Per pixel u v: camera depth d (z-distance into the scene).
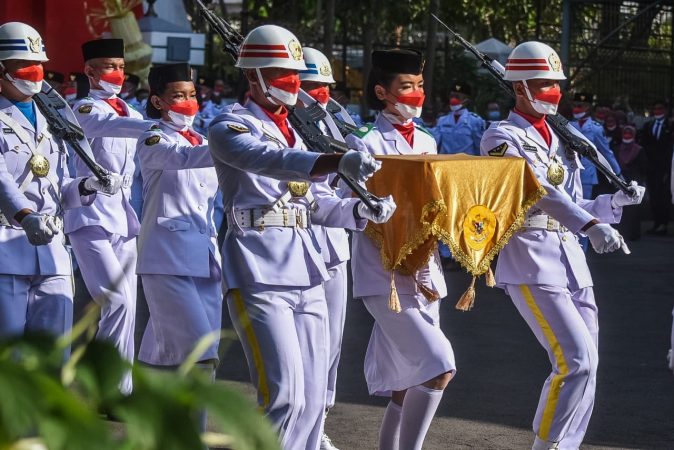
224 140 6.81
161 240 8.89
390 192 7.59
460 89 26.44
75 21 25.95
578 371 8.16
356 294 7.86
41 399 1.62
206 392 1.71
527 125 8.70
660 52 34.50
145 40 25.80
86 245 9.98
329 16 31.44
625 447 9.31
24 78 8.12
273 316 7.01
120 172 10.37
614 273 21.22
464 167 7.62
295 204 7.26
